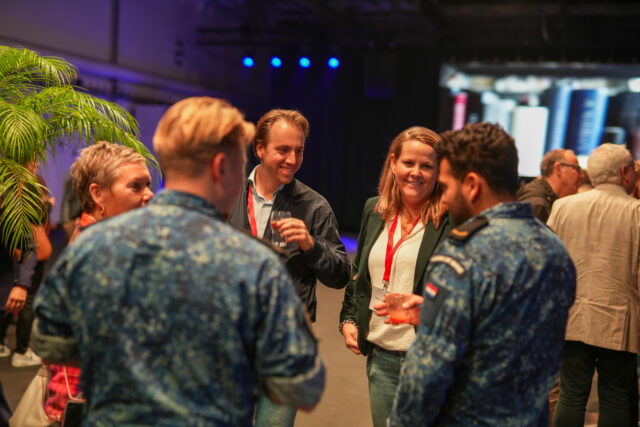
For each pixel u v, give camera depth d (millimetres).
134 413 975
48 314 1093
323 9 12258
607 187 2615
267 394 1057
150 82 11750
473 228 1259
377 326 1980
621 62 12266
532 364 1235
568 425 2639
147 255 1007
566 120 12750
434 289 1237
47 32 9289
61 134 2443
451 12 13039
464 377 1248
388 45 14797
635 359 2629
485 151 1296
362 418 3361
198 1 13266
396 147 1979
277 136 2152
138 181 1756
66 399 1829
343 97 15430
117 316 996
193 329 982
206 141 1075
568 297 1281
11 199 2164
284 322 1006
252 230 2207
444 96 13688
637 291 2520
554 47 12906
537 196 3320
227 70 14602
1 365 3938
